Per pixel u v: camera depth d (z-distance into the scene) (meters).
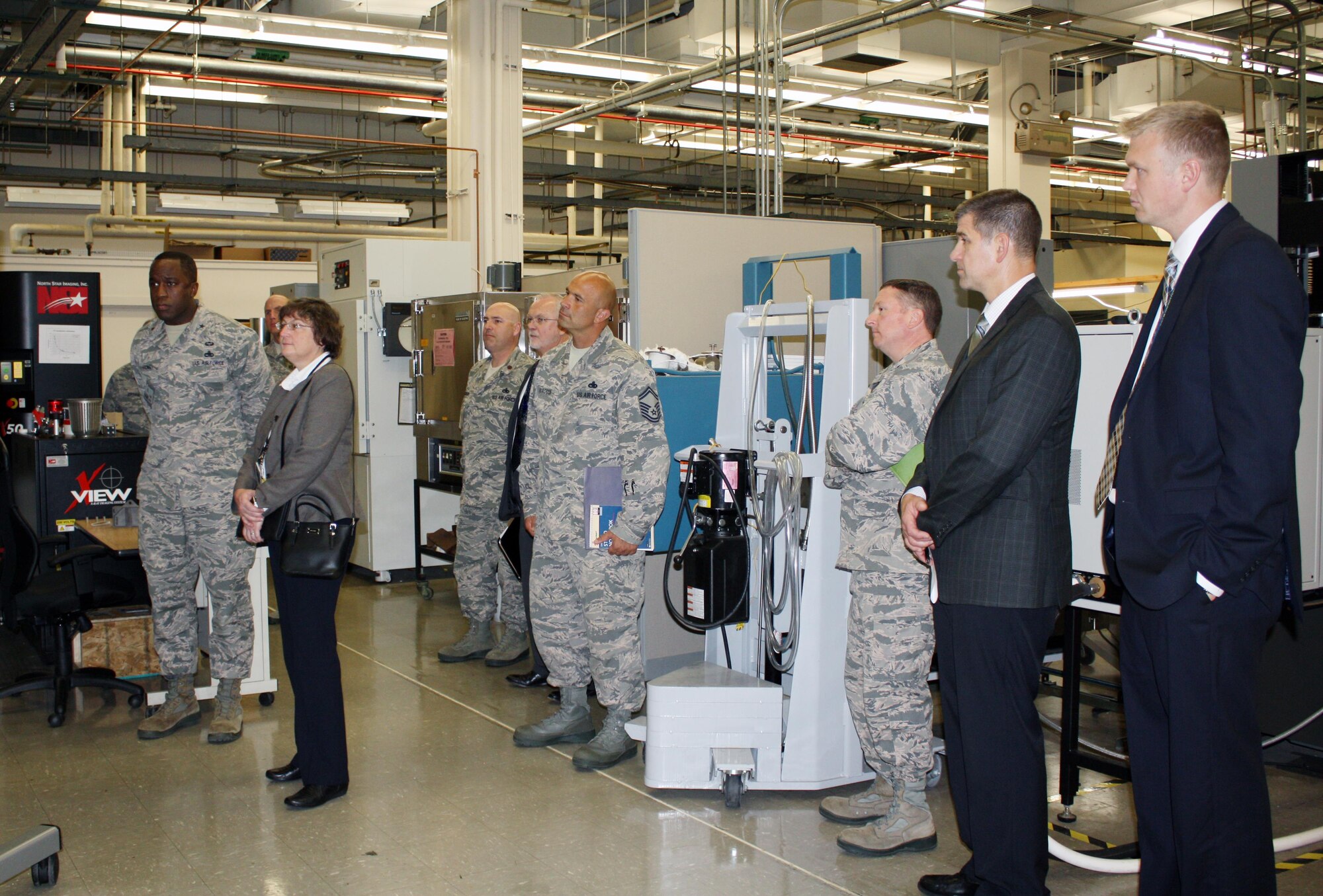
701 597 3.15
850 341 2.92
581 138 11.77
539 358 3.98
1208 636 1.75
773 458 3.04
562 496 3.29
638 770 3.30
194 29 7.04
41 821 2.93
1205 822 1.78
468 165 7.45
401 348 6.26
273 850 2.73
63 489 4.83
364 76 8.80
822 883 2.53
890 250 5.21
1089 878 2.58
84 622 3.97
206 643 4.47
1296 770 3.39
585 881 2.54
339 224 11.98
